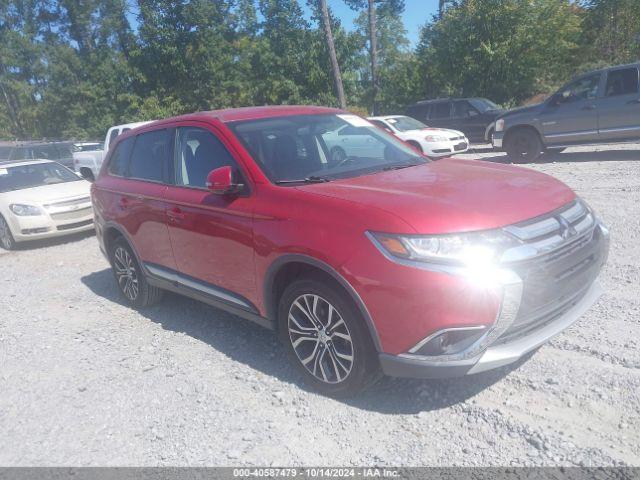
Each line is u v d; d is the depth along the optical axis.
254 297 4.06
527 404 3.39
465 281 2.98
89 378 4.34
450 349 3.09
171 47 28.86
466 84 25.34
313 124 4.75
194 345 4.75
